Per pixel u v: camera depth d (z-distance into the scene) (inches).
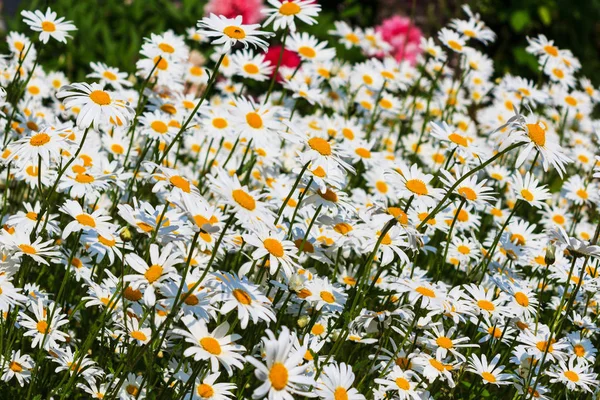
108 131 59.6
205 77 68.4
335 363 44.8
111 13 99.7
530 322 50.0
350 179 60.4
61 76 67.9
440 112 75.7
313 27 104.3
